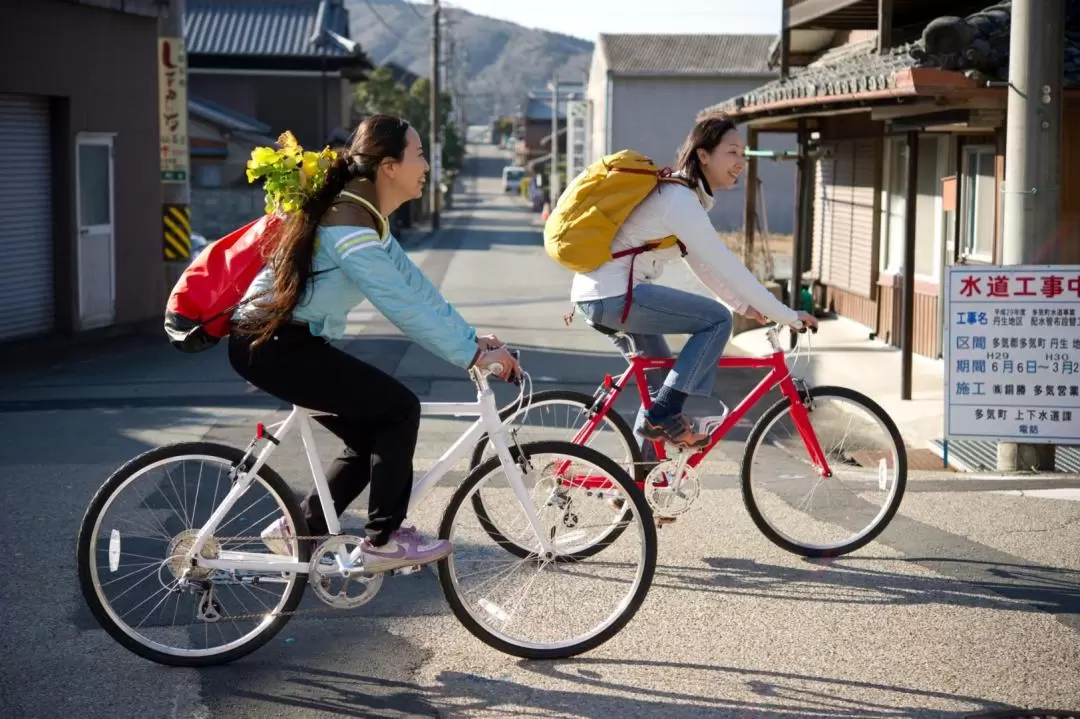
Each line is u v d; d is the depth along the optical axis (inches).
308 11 1989.4
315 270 156.3
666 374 208.1
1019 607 189.5
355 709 153.2
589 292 196.7
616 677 163.5
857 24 615.8
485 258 1289.4
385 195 162.2
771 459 240.8
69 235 597.9
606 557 208.1
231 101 1948.8
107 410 382.6
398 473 162.6
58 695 156.8
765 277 661.9
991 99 366.6
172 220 704.4
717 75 1834.4
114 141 642.2
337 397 159.0
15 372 484.7
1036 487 266.2
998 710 153.3
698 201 195.9
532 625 178.2
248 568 164.9
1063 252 398.0
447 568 167.8
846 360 512.4
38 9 560.4
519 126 5521.7
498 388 448.8
